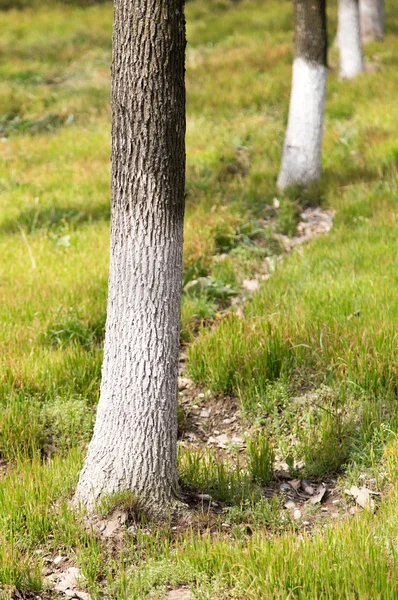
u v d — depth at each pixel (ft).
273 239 27.58
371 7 64.34
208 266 24.62
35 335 19.43
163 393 12.83
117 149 12.26
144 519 12.76
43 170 35.60
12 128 43.98
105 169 35.04
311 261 24.02
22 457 15.15
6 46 65.31
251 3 82.33
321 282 21.56
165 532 12.49
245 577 10.94
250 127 40.40
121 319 12.69
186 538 12.07
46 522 12.67
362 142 36.63
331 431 15.17
